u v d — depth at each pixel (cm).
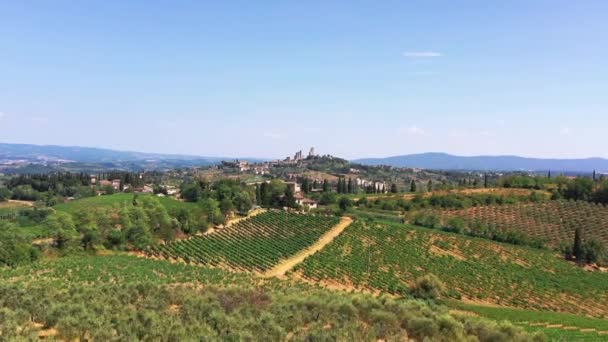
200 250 9794
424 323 3478
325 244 11088
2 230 8119
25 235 8425
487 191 18538
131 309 3369
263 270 8919
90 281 5809
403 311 3919
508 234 13450
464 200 16675
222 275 7275
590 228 14138
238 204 14100
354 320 3550
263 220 12938
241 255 9750
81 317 2969
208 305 3638
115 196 15412
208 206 12044
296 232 11988
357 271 9212
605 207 15538
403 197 18312
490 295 8725
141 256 8919
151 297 3906
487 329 3669
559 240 13625
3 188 18400
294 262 9675
